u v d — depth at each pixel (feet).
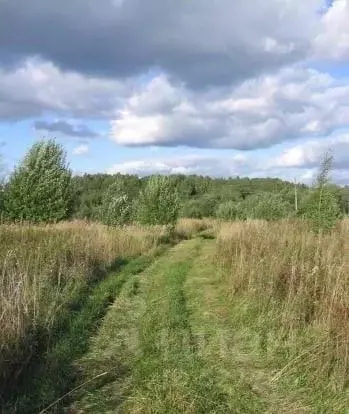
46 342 24.41
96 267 45.37
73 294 33.60
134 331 28.53
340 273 28.25
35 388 19.53
